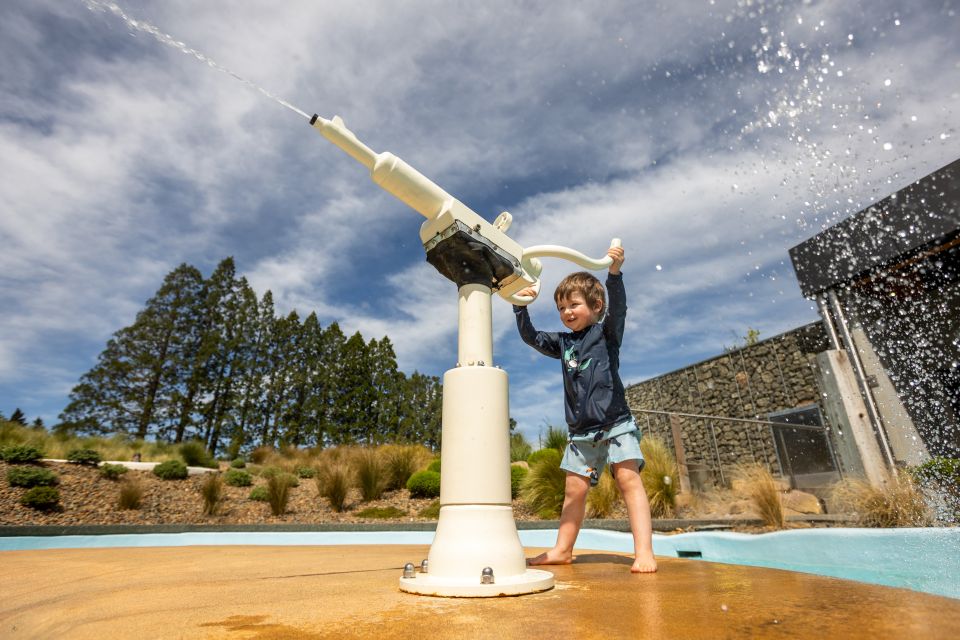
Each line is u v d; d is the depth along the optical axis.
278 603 0.81
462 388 1.07
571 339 1.68
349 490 7.35
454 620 0.66
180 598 0.88
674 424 5.66
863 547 2.34
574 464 1.56
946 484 3.94
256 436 23.30
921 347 5.06
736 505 4.90
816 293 5.75
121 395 21.72
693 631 0.55
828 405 5.44
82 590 1.02
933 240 4.65
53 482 6.60
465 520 0.98
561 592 0.90
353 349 27.00
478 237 1.21
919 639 0.48
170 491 7.13
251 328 25.23
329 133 1.17
